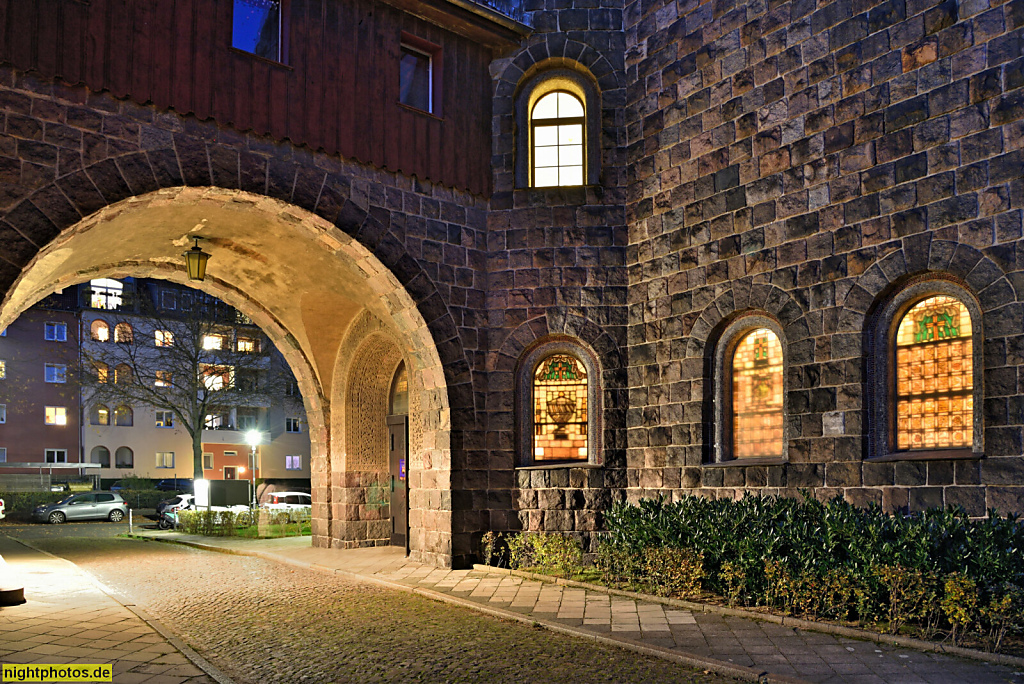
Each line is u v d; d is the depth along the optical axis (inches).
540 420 546.3
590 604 388.8
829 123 434.9
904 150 402.0
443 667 288.4
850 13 430.3
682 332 499.5
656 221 522.0
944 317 391.9
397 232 511.8
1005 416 354.0
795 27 455.2
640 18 542.9
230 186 441.1
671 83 519.8
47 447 1708.9
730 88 485.4
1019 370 351.3
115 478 1797.5
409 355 558.6
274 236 541.0
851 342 416.2
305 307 652.1
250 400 1496.1
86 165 392.8
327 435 704.4
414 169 519.2
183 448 1891.0
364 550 657.0
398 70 519.5
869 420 410.0
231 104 442.0
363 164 498.6
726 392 484.1
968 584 291.3
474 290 544.1
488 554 515.2
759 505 398.3
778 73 461.4
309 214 475.2
